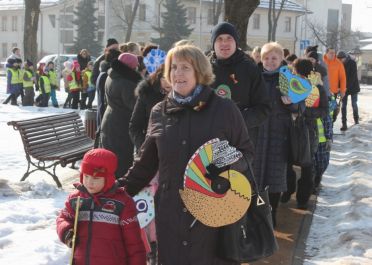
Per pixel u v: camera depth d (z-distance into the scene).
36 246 5.19
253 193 3.49
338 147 12.23
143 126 4.96
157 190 3.44
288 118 6.08
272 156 6.03
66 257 5.05
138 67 6.46
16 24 72.12
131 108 5.78
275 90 6.08
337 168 9.85
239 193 3.25
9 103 21.11
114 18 59.72
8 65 20.05
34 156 7.54
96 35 59.94
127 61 5.83
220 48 5.03
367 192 7.62
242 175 3.29
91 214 3.39
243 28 11.04
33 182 7.70
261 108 5.04
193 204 3.24
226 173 3.25
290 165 7.30
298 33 69.88
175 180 3.32
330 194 8.06
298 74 6.81
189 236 3.32
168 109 3.38
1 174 8.53
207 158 3.23
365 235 5.84
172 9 56.31
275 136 6.04
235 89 5.02
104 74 6.96
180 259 3.34
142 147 3.52
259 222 3.51
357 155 10.78
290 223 6.55
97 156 3.37
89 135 9.31
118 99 5.86
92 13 59.16
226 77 5.04
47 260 4.91
